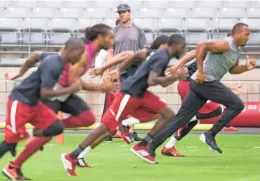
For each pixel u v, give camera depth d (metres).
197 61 25.39
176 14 61.50
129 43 34.72
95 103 49.34
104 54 34.41
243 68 26.41
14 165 19.59
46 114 19.05
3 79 51.44
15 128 18.62
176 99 49.56
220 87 26.20
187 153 30.38
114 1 64.44
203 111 28.69
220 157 28.59
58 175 21.52
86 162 25.91
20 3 64.38
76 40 18.00
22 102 18.45
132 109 23.00
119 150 31.36
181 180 20.44
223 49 25.31
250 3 63.53
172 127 25.83
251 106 43.78
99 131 22.02
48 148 32.41
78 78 20.45
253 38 56.38
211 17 58.41
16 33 57.03
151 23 58.22
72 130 46.81
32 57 20.39
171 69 25.39
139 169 23.59
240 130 46.84
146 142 24.95
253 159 27.83
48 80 17.83
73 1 64.62
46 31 58.00
